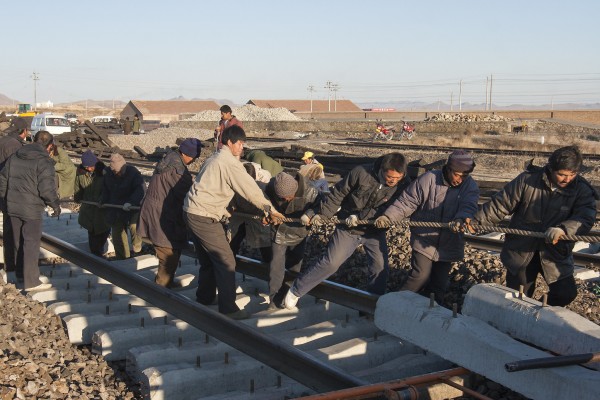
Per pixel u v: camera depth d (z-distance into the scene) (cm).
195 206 662
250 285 804
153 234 737
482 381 527
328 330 646
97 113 16088
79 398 523
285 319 686
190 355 600
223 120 1373
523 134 4975
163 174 730
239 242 793
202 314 652
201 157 2342
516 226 560
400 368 573
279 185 666
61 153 1162
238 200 718
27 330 651
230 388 563
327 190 878
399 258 909
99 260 846
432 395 490
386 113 8731
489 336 486
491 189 1502
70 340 658
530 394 446
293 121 5997
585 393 412
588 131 5447
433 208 600
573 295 565
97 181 941
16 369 534
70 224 1244
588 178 1938
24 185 793
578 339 461
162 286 728
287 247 750
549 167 525
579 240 503
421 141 4053
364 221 617
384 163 607
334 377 504
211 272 727
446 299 781
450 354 509
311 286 670
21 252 838
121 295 771
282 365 554
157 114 11006
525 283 570
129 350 595
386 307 571
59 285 829
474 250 907
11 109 16562
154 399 532
